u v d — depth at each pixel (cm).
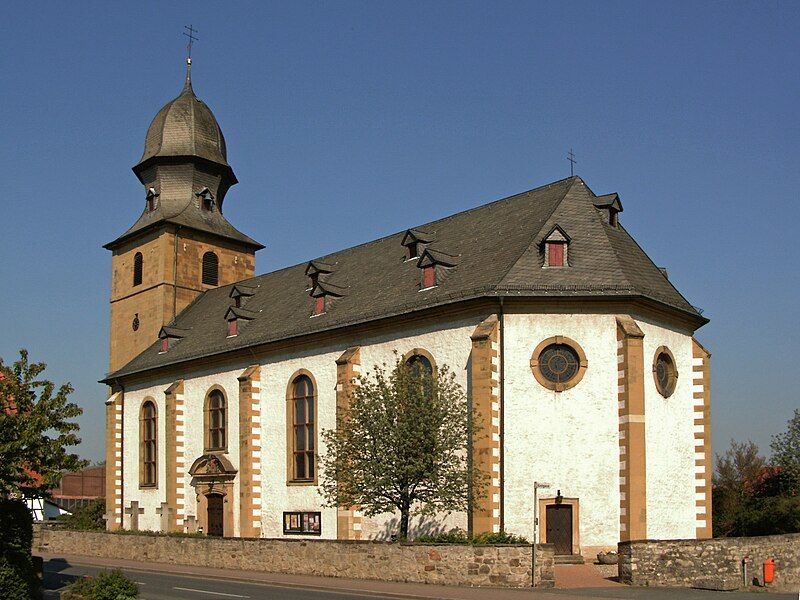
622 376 3325
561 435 3306
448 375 3506
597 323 3384
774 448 4878
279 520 4228
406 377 3244
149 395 5312
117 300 6047
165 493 4984
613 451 3297
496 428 3291
